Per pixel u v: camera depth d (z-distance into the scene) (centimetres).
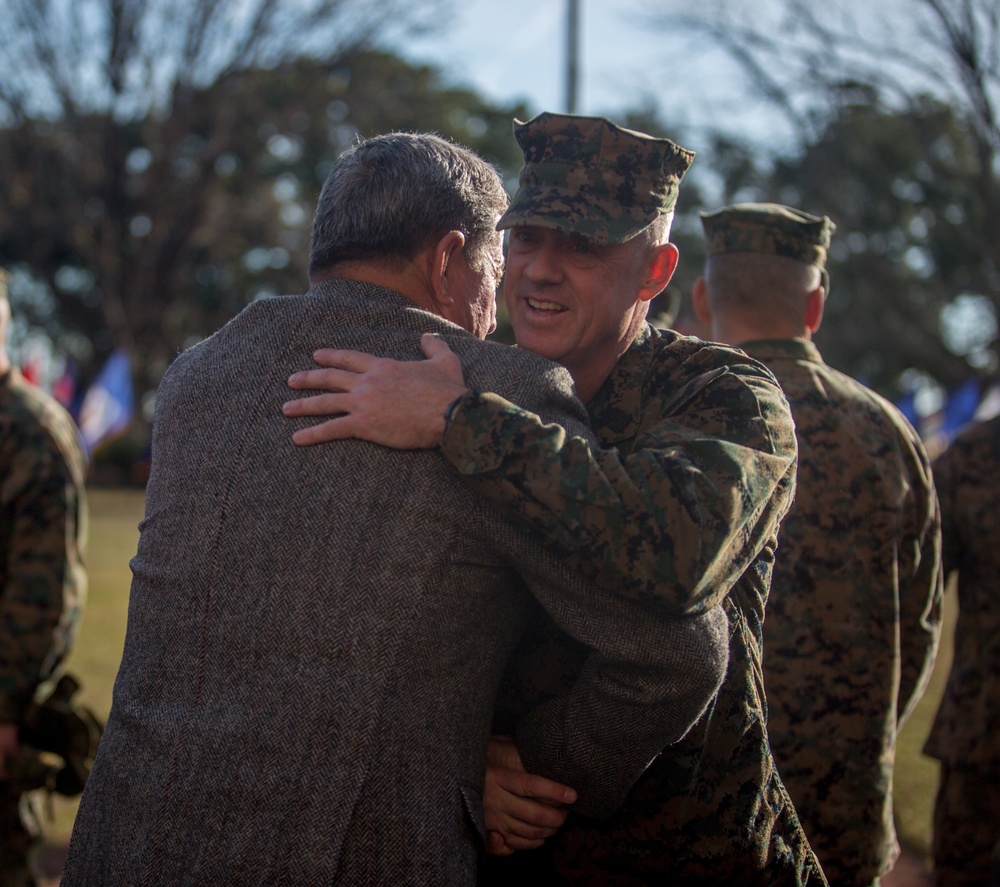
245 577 153
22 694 315
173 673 155
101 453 2777
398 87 3722
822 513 251
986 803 334
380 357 161
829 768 246
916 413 2216
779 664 248
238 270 3922
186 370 171
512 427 151
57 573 320
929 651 275
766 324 273
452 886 152
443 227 169
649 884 176
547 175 175
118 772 156
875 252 2855
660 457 155
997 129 2120
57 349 3591
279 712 149
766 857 177
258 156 3559
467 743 158
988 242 2497
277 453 157
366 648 150
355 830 147
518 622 166
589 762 163
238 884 145
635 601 150
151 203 3259
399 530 152
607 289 177
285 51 3228
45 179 3222
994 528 332
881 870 252
